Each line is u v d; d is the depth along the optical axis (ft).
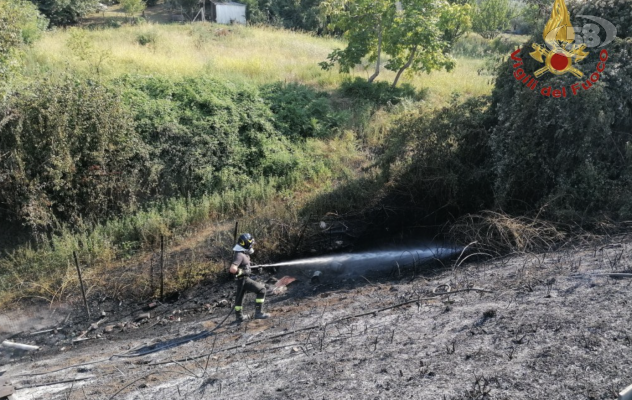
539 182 30.94
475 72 64.49
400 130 37.42
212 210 37.24
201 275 30.30
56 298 29.22
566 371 13.58
